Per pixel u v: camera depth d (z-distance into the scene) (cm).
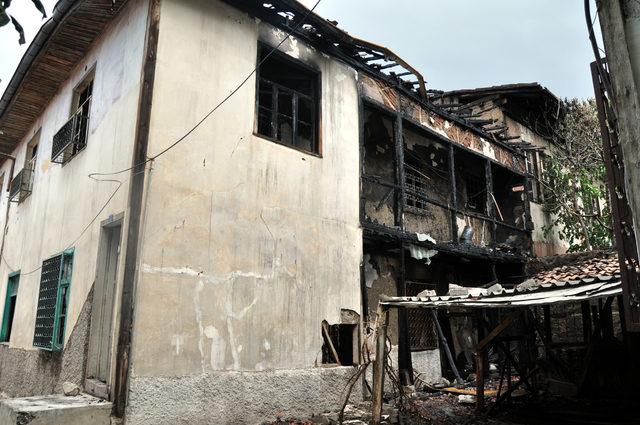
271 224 723
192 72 661
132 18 696
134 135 618
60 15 742
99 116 746
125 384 536
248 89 730
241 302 664
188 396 583
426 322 1108
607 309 878
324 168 827
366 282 980
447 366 1091
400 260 963
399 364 941
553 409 743
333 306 795
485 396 858
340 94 891
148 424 543
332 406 745
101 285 647
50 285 788
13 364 888
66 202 811
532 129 1675
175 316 589
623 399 796
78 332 664
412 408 710
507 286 1211
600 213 1573
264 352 679
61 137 843
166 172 612
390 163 1158
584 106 1670
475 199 1428
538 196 1582
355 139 905
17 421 486
